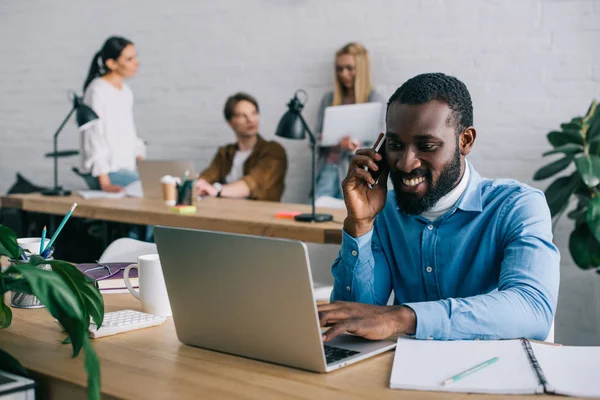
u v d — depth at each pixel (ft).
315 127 14.85
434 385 3.23
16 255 3.58
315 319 3.42
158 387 3.26
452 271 4.91
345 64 13.91
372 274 4.90
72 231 13.29
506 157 13.10
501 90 13.08
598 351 3.68
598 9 12.19
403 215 5.06
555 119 12.66
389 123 4.54
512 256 4.47
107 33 17.54
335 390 3.23
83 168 13.44
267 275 3.51
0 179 19.85
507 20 12.94
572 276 12.25
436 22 13.61
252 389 3.24
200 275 3.78
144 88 17.17
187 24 16.42
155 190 11.50
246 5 15.61
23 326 4.39
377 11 14.19
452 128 4.46
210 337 3.88
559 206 10.41
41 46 18.66
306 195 15.16
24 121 19.24
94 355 3.01
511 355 3.61
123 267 5.82
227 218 9.23
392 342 3.95
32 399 3.30
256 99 15.70
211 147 16.39
